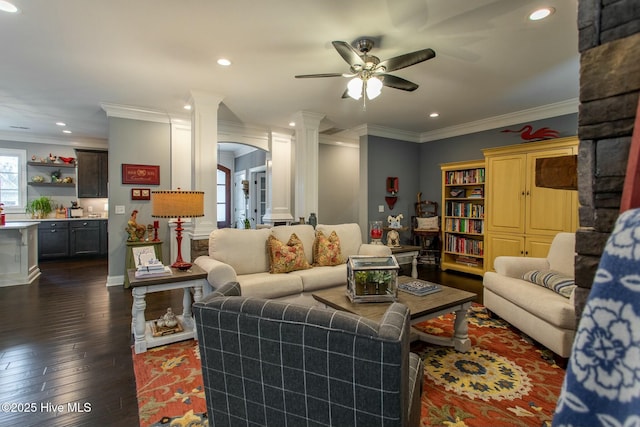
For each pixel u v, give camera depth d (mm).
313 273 3262
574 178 1143
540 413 1761
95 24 2410
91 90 3787
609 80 613
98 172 6582
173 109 4520
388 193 5883
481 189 5098
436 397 1900
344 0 2135
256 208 8391
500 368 2234
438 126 5586
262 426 973
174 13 2277
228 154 9453
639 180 499
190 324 2885
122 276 4516
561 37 2619
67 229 6383
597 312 459
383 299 2346
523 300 2570
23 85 3621
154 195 2787
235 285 1272
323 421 882
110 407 1809
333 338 840
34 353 2436
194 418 1712
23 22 2377
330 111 4641
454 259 5520
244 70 3219
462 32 2543
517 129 4797
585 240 662
